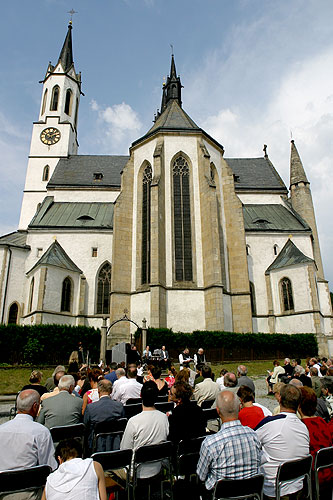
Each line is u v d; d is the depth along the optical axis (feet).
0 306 124.77
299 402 20.98
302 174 172.45
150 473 21.30
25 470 16.65
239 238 122.62
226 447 17.44
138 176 126.11
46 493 14.19
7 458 17.87
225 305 113.80
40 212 151.43
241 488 17.10
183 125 129.70
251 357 106.11
